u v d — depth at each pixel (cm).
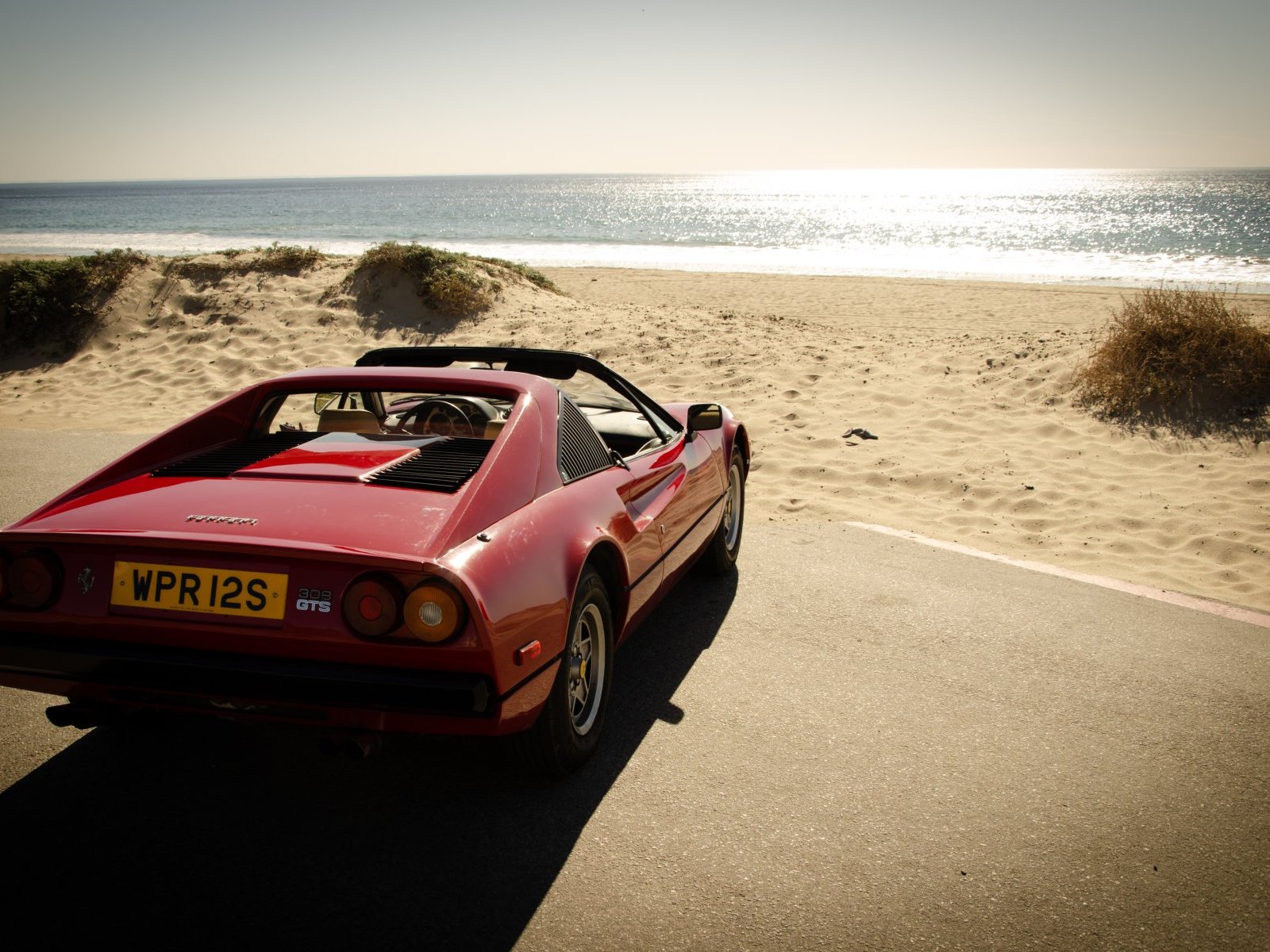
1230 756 327
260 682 229
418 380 326
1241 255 3569
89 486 278
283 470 281
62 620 239
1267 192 14738
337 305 1318
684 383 1030
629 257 3475
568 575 273
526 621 246
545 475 296
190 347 1211
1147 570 562
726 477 491
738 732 332
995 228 5928
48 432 856
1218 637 441
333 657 228
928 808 286
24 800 277
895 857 260
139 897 232
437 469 280
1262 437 803
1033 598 486
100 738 317
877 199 13038
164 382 1096
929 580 509
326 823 268
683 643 414
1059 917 237
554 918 229
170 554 234
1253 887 253
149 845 255
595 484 325
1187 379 884
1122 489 714
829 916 233
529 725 259
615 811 279
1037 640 429
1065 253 3706
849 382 1023
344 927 223
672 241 4625
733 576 509
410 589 223
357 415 338
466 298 1327
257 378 1092
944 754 321
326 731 243
